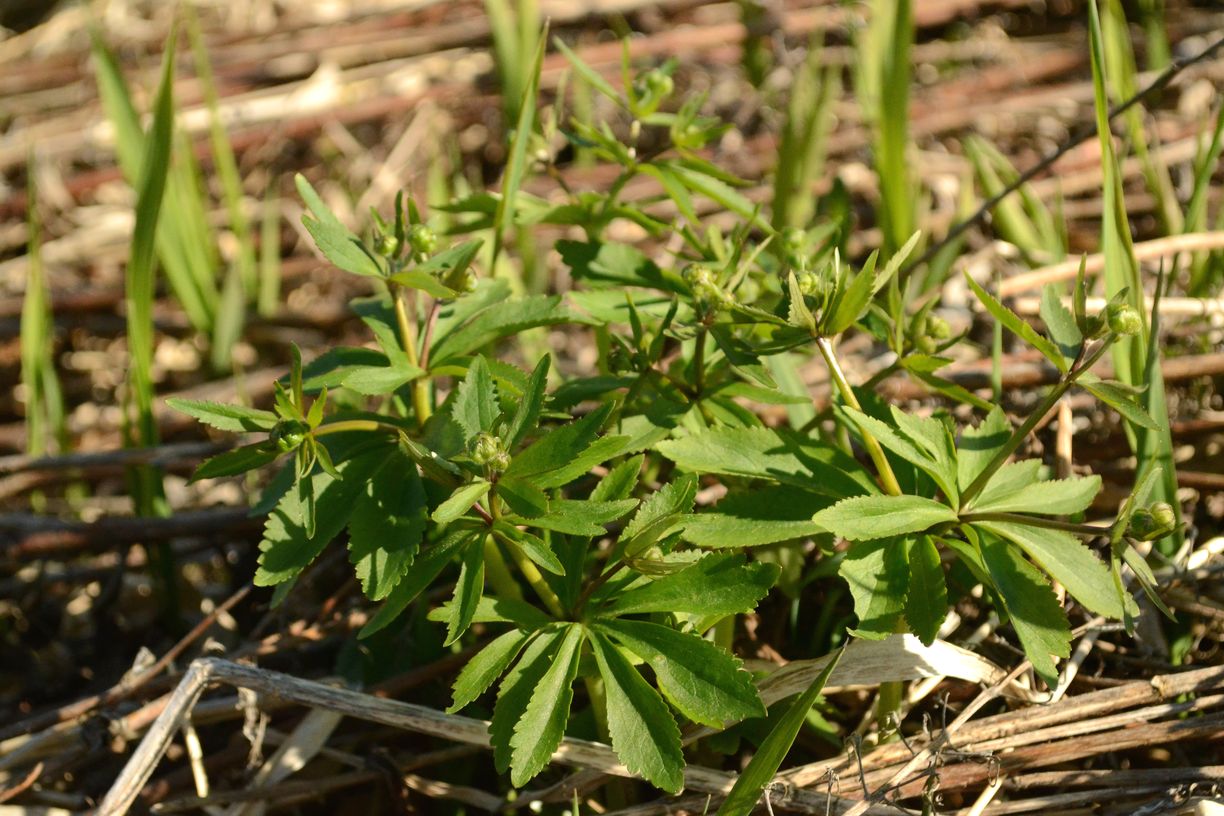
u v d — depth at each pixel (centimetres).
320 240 70
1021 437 68
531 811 74
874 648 71
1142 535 66
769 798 70
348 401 83
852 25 111
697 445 70
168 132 82
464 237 94
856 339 89
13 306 108
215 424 67
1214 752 73
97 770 77
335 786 75
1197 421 80
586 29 137
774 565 67
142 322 84
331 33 141
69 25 144
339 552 80
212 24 146
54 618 84
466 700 67
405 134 124
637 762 66
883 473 69
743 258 77
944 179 108
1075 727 72
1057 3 135
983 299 67
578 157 116
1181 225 91
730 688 67
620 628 68
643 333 75
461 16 143
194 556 87
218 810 75
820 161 98
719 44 129
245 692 74
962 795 72
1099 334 66
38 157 124
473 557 67
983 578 69
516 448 67
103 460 84
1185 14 128
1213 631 77
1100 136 76
